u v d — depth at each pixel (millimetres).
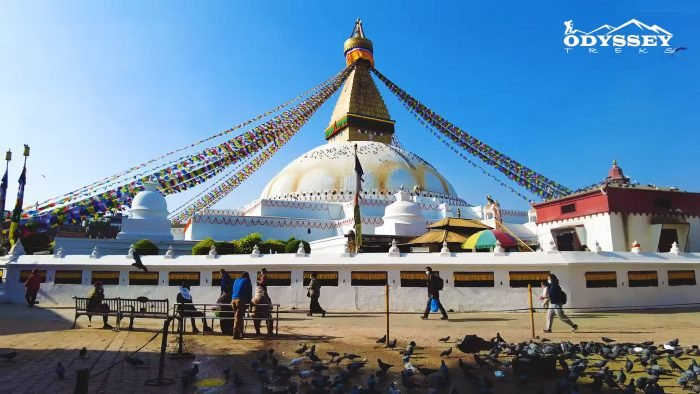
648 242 23172
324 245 27156
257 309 11930
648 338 11195
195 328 12375
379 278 16906
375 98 47656
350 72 47781
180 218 31531
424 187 38719
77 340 11000
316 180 37500
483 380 7586
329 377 7320
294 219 31609
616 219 22891
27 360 8812
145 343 10695
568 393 6629
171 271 18078
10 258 19312
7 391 6773
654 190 23938
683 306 17812
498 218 29359
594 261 16953
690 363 8320
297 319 14695
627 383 7391
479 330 12422
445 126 37344
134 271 18234
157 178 25906
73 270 18609
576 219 24688
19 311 16547
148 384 7281
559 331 12273
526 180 34812
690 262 18141
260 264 17469
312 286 15633
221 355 9469
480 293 16625
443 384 7137
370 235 25734
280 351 9852
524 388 7281
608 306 16922
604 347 9594
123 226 26453
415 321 14172
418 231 28422
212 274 17828
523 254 16875
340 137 47656
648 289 17562
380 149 40844
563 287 16625
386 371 7785
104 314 12703
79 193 24875
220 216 29484
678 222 23719
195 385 7266
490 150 35750
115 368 8297
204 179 27641
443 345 10422
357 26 50188
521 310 15516
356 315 15602
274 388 7055
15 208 23922
